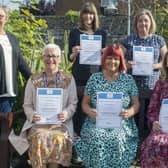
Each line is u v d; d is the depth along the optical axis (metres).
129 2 9.10
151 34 6.05
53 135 5.16
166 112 5.10
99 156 5.09
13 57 5.71
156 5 8.54
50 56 5.33
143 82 6.01
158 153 4.92
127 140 5.21
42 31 7.69
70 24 9.76
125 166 5.18
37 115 5.28
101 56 5.76
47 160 5.13
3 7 5.75
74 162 6.01
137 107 5.30
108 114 5.24
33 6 7.84
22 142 5.33
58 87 5.37
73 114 5.43
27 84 5.43
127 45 6.03
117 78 5.34
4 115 5.36
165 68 5.25
